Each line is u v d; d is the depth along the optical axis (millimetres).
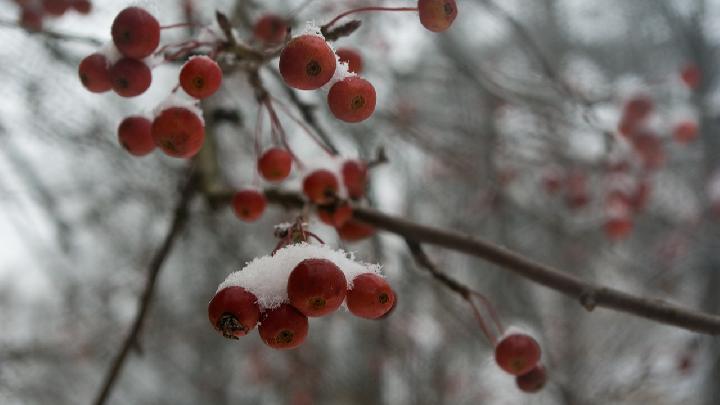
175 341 1115
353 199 368
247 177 762
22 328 1010
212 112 461
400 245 695
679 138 708
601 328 1000
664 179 947
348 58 335
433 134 794
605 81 978
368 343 992
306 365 953
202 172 430
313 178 351
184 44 317
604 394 875
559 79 567
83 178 812
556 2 1066
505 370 329
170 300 1062
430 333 988
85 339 970
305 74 280
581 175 812
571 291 325
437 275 348
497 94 629
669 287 906
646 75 978
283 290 276
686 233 840
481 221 839
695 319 307
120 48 303
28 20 433
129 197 798
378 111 644
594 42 1071
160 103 303
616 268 963
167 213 717
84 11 429
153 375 1270
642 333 969
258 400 1184
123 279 931
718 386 781
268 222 869
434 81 749
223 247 694
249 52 321
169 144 299
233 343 1167
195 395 1231
